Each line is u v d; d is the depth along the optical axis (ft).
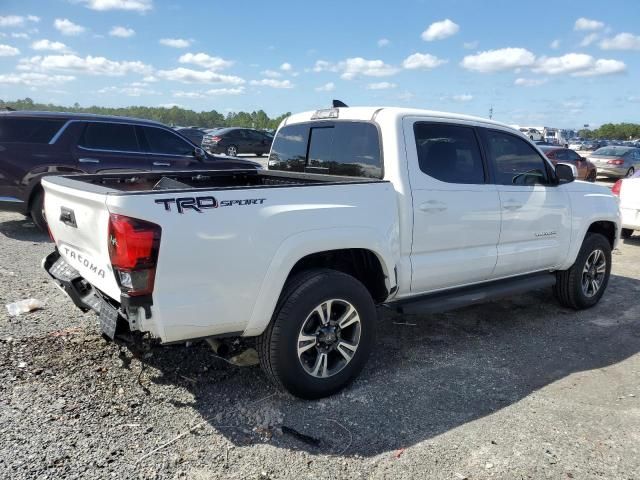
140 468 8.87
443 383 12.48
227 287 9.84
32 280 18.52
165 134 29.25
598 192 18.70
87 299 10.96
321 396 11.48
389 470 9.18
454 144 14.05
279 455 9.45
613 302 19.62
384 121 13.01
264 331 10.80
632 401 11.85
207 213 9.46
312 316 11.23
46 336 13.69
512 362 13.84
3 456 8.91
